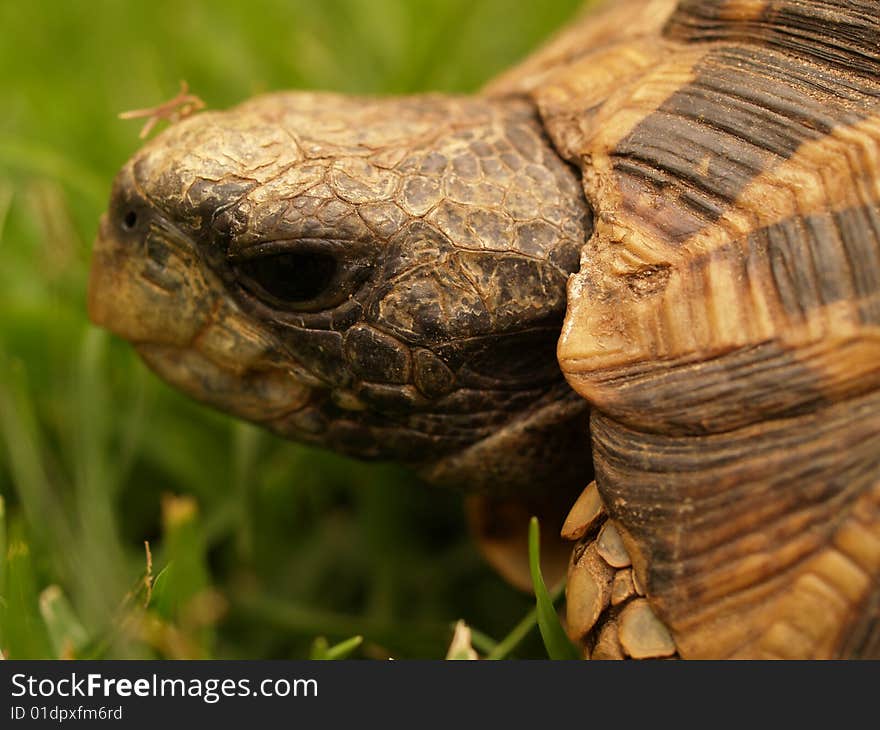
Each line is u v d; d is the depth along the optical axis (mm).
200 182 216
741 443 206
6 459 248
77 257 261
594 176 215
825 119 211
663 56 223
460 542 249
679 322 208
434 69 278
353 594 247
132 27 326
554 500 230
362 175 216
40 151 260
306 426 223
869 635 202
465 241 215
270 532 249
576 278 211
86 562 237
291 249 215
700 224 210
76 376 250
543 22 320
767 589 204
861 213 206
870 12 214
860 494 203
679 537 206
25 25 330
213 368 222
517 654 231
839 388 204
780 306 206
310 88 297
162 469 252
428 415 219
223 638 239
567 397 219
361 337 216
